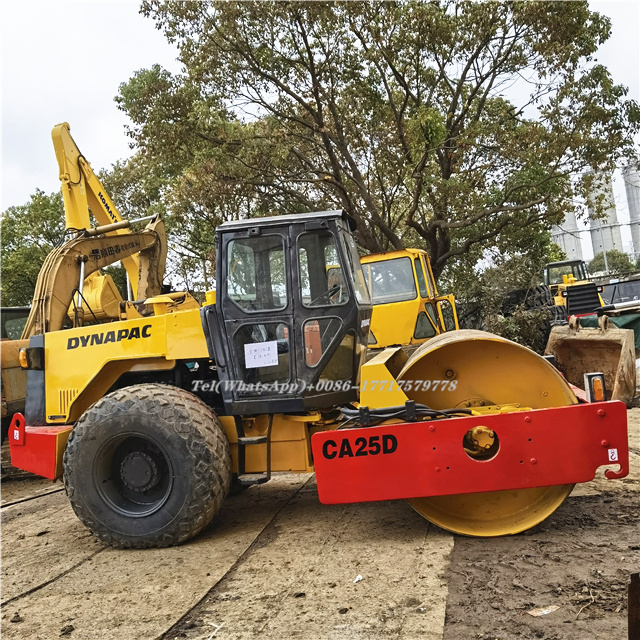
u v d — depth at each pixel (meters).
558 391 4.02
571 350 7.73
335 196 17.61
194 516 4.16
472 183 17.16
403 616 2.86
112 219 10.20
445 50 16.72
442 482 3.79
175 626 3.00
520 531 3.79
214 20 16.02
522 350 3.98
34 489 6.91
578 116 16.42
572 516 4.03
